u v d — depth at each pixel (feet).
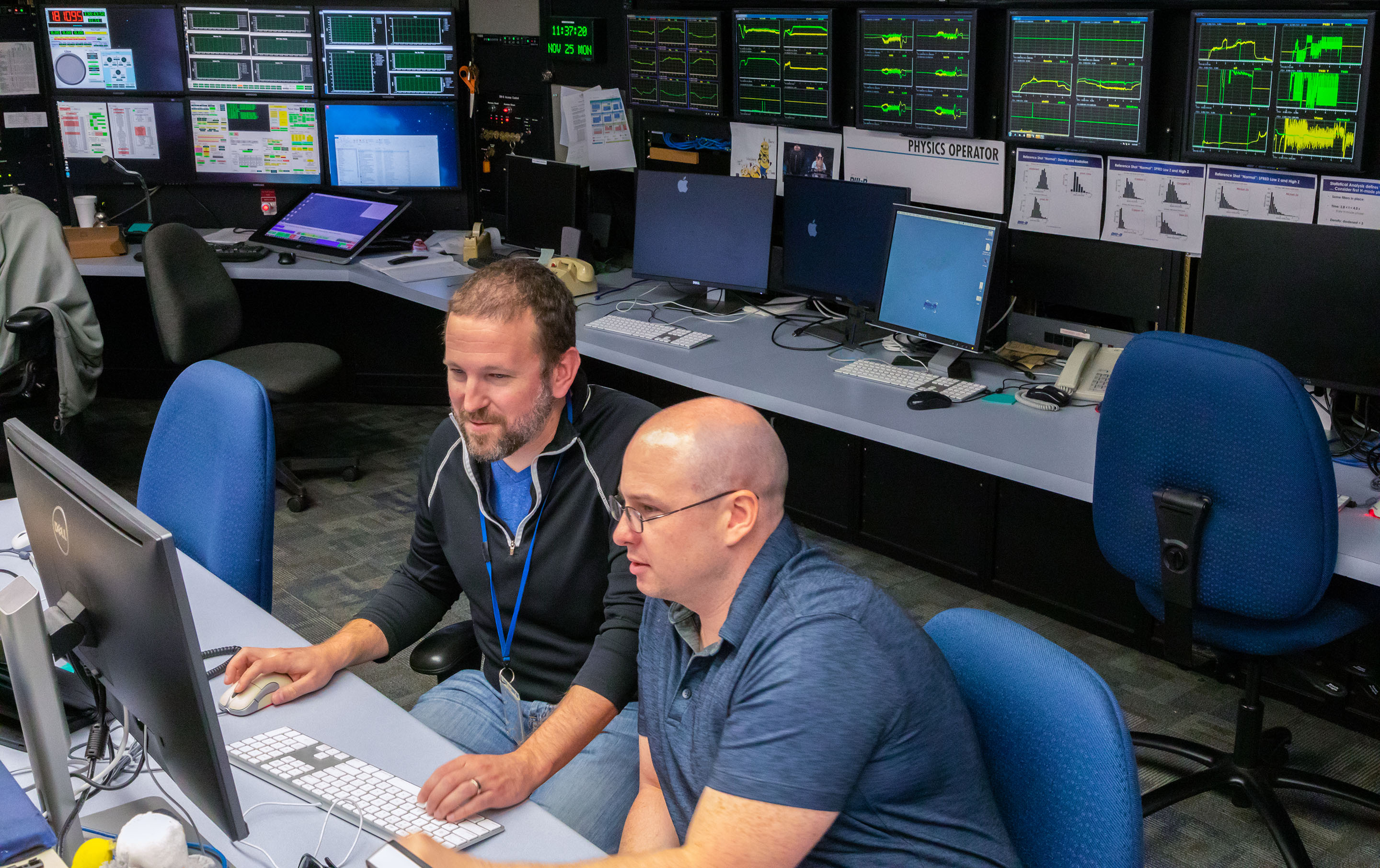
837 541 12.20
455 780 4.56
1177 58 9.24
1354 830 7.66
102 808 4.57
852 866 4.09
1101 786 3.92
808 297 11.89
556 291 5.53
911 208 10.21
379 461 14.33
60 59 15.21
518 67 14.79
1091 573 10.13
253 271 13.75
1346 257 7.75
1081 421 8.84
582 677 5.37
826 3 11.32
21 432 4.84
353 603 10.81
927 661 4.10
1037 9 9.78
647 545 4.26
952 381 9.58
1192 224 9.42
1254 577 6.73
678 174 12.12
